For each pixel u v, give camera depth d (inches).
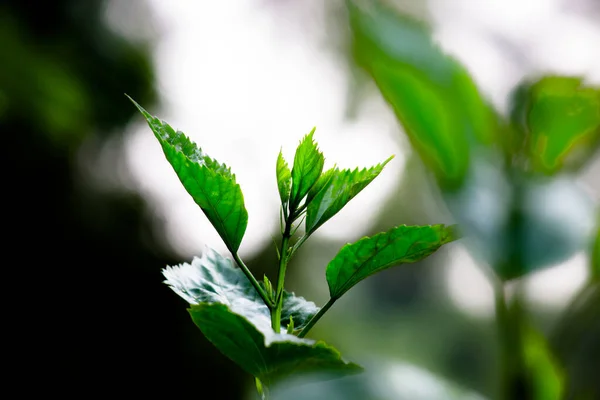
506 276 12.8
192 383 75.5
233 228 15.4
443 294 155.6
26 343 71.0
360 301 157.3
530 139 13.8
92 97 73.4
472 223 12.9
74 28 74.9
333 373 13.9
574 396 15.2
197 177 15.2
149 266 78.8
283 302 16.5
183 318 78.1
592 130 13.8
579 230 12.9
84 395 71.9
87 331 73.8
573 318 15.2
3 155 70.5
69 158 74.3
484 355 104.3
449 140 13.3
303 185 15.4
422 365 13.2
